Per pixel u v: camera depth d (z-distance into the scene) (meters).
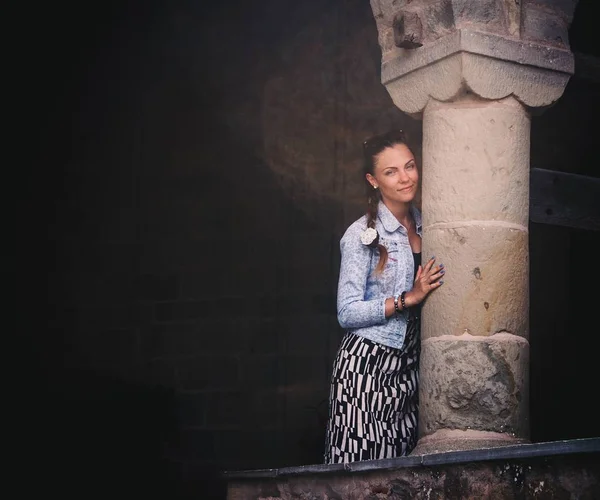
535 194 5.09
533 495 3.73
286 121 10.50
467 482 3.95
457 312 4.45
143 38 11.01
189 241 10.63
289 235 10.38
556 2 4.75
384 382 4.67
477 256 4.47
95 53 11.09
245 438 10.13
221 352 10.33
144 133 10.88
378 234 4.72
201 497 10.10
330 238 10.28
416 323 4.73
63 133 11.02
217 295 10.45
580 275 7.71
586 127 7.63
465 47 4.48
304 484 4.66
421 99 4.71
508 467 3.82
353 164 10.27
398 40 4.68
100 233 10.81
